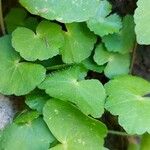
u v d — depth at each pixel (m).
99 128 0.13
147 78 0.18
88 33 0.14
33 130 0.13
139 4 0.13
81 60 0.14
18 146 0.13
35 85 0.13
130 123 0.13
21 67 0.13
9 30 0.15
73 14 0.13
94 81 0.13
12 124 0.13
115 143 0.17
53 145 0.13
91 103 0.13
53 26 0.14
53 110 0.13
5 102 0.14
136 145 0.17
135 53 0.16
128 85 0.14
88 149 0.13
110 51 0.15
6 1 0.16
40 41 0.14
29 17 0.15
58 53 0.14
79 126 0.13
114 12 0.16
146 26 0.13
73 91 0.13
